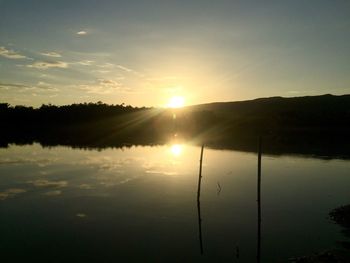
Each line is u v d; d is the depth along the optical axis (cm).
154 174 3353
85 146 5831
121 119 10769
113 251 1630
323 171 3506
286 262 1464
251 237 1756
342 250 1527
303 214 2080
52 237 1795
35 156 4572
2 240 1764
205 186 2842
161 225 1955
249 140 6856
